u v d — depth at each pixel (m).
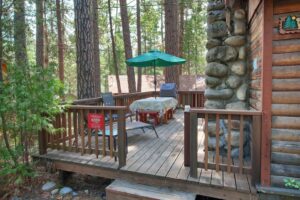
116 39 18.02
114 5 13.91
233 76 3.46
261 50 2.49
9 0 4.59
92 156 3.60
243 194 2.49
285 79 2.32
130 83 11.26
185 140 3.10
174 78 8.40
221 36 3.52
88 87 5.70
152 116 6.18
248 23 3.30
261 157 2.45
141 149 3.89
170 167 3.09
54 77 3.56
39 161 3.70
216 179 2.71
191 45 17.73
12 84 3.22
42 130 3.75
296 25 2.24
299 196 2.28
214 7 3.55
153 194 2.69
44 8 6.36
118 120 3.14
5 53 4.54
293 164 2.36
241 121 2.55
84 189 3.52
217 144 2.71
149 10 16.08
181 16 14.15
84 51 5.65
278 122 2.37
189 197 2.60
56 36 12.21
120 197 2.80
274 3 2.29
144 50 20.70
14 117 3.36
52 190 3.43
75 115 3.67
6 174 3.35
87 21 5.69
